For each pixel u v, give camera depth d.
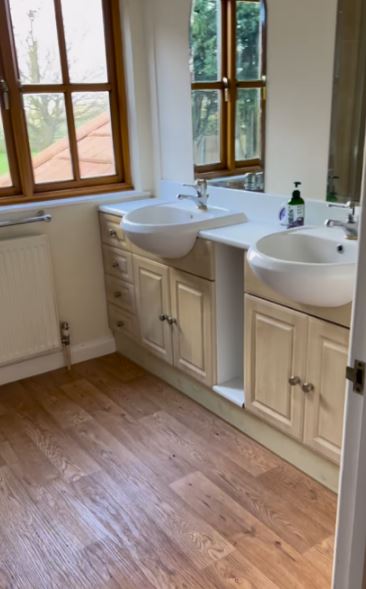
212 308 2.38
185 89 2.84
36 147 2.96
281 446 2.25
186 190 3.02
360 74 1.99
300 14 2.17
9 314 2.86
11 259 2.79
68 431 2.52
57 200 3.03
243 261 2.38
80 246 3.11
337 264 1.67
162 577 1.69
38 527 1.92
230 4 2.48
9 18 2.70
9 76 2.77
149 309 2.85
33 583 1.69
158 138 3.15
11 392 2.91
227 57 2.55
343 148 2.12
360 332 0.90
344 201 2.17
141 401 2.78
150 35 2.97
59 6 2.83
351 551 1.06
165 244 2.33
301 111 2.27
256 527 1.89
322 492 2.05
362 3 1.93
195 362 2.58
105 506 2.02
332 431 1.92
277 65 2.32
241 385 2.48
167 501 2.03
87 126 3.11
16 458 2.33
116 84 3.13
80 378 3.05
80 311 3.21
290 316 1.96
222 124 2.67
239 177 2.65
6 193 2.94
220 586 1.65
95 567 1.74
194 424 2.55
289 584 1.65
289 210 2.29
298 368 1.99
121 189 3.28
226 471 2.19
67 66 2.94
